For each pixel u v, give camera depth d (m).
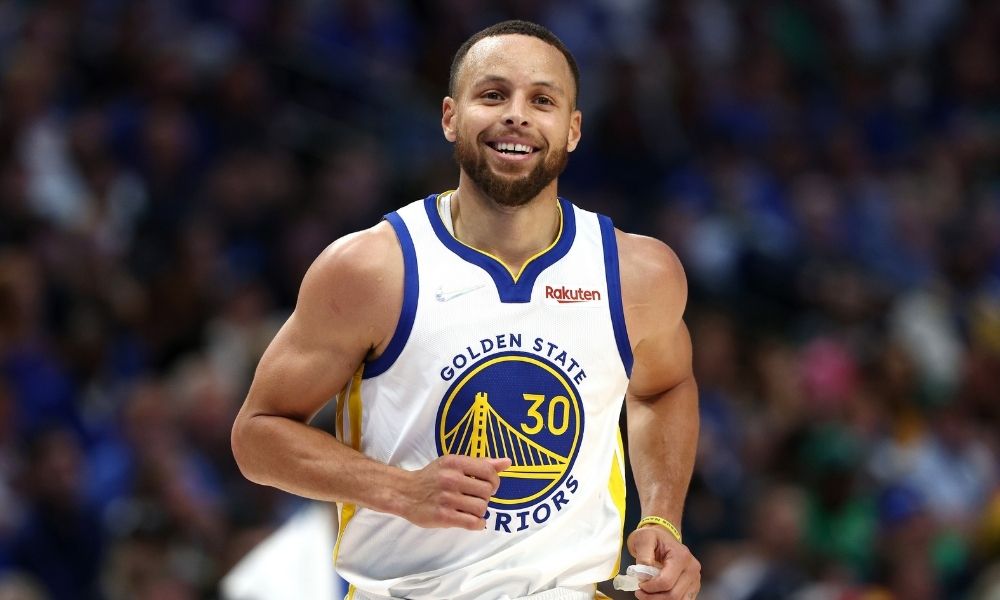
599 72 34.09
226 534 20.03
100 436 22.61
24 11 29.30
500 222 10.17
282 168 28.50
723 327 28.89
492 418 9.87
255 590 15.52
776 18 39.31
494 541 9.96
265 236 27.47
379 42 32.56
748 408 28.16
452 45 33.16
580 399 10.06
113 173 26.84
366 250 10.03
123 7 29.12
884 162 38.41
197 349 24.70
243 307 25.12
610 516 10.33
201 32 30.03
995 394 31.11
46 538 20.80
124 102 27.94
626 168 32.69
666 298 10.55
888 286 33.91
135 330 24.66
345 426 10.32
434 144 31.83
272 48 30.88
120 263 25.64
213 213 27.17
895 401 29.41
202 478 21.98
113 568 19.58
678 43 36.19
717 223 32.38
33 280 23.48
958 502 28.17
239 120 28.64
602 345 10.20
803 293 32.19
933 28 41.75
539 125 10.00
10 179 24.95
